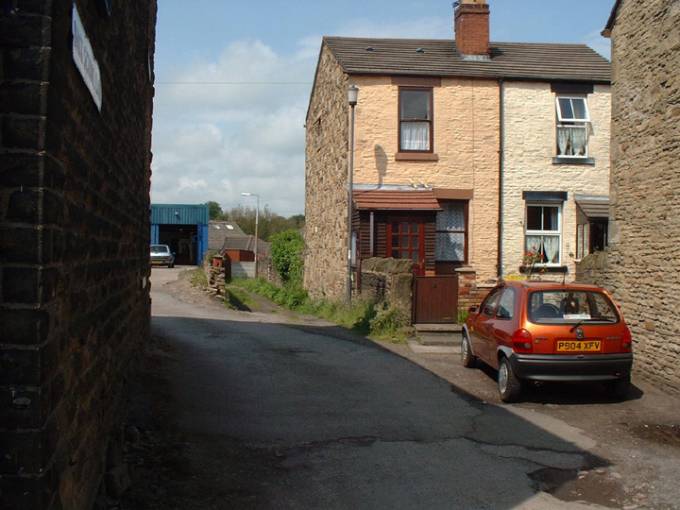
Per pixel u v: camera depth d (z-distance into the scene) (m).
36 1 2.77
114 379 5.65
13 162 2.75
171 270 38.25
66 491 3.38
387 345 13.07
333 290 19.98
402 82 17.95
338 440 6.87
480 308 10.60
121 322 6.19
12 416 2.74
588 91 18.62
